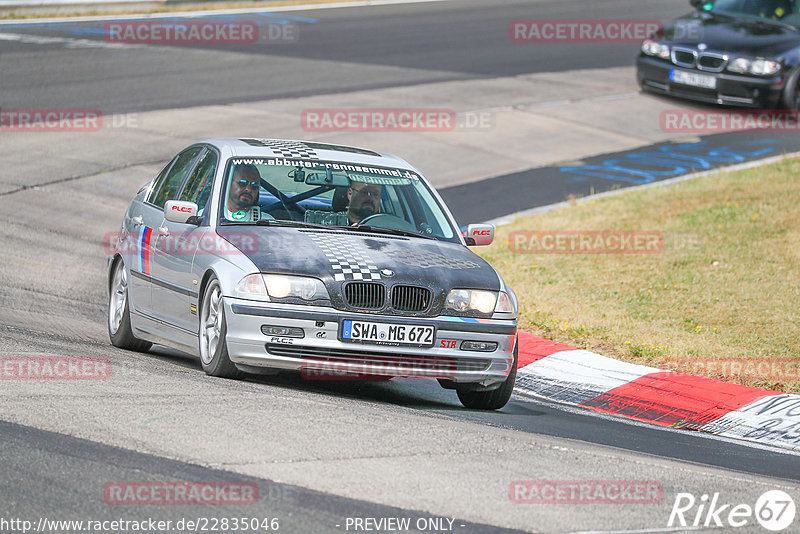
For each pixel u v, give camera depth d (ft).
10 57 276.21
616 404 100.22
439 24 353.72
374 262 86.33
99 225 167.32
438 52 311.27
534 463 68.28
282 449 65.46
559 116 247.50
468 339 86.07
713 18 256.73
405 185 100.48
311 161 99.09
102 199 180.14
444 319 85.20
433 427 75.05
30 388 75.97
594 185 199.52
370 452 66.54
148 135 215.92
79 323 116.06
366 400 87.97
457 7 389.80
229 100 246.47
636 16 370.32
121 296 107.24
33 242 154.10
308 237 89.15
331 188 96.37
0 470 58.54
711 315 128.67
